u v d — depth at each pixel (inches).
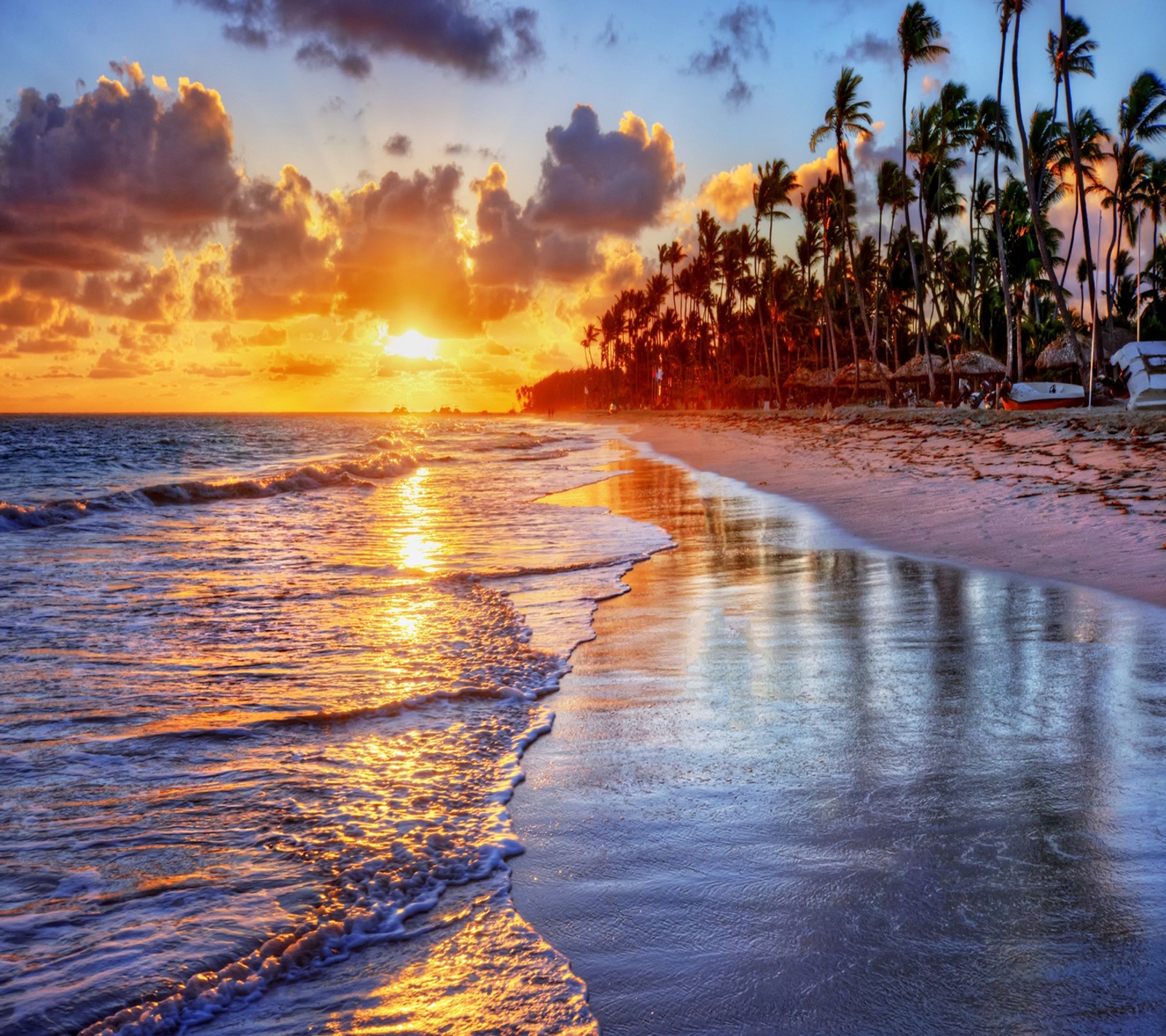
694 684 210.8
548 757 166.2
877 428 1193.4
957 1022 85.9
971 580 318.3
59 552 458.6
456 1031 87.9
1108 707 176.9
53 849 128.0
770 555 405.1
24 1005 90.6
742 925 105.1
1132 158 1711.4
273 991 95.2
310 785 152.9
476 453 1641.2
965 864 116.7
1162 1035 82.6
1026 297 2203.5
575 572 380.8
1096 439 669.9
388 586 352.8
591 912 110.0
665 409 4731.8
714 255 3501.5
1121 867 114.3
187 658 242.2
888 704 186.5
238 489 808.3
